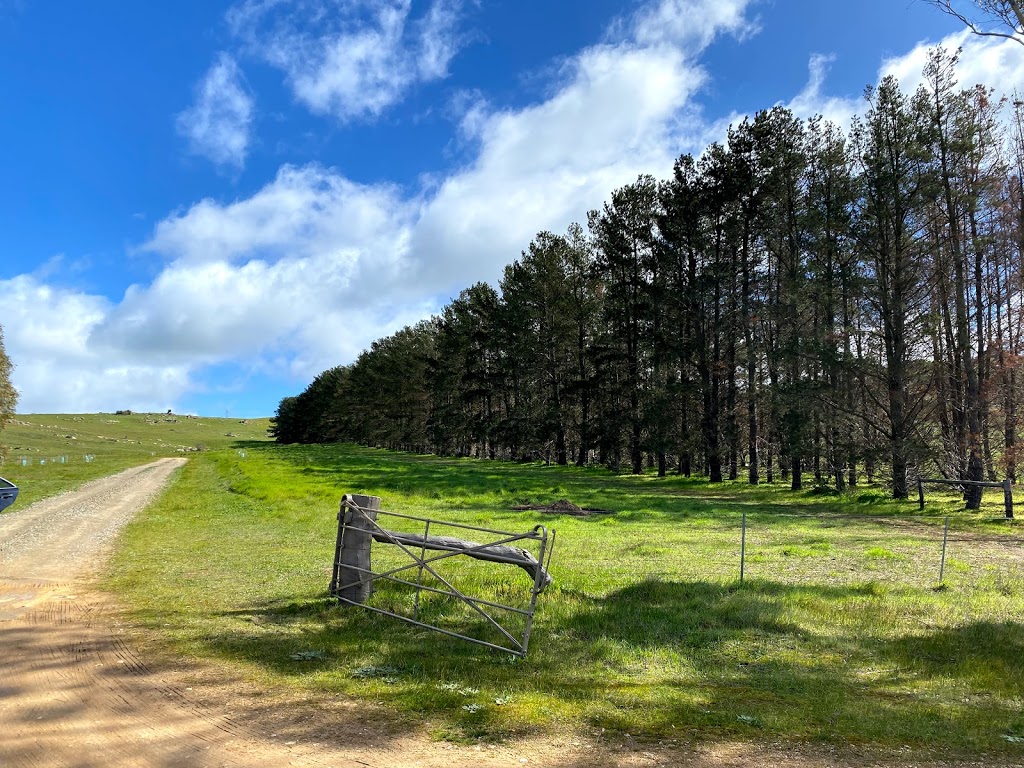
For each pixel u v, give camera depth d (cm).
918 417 2958
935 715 513
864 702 546
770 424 3825
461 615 834
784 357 3028
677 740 454
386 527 1734
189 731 452
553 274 5469
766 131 3522
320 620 805
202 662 615
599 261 4972
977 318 2802
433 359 7456
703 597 941
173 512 2262
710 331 3909
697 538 1639
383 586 983
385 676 583
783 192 3456
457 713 493
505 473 4419
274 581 1041
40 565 1202
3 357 4438
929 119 2647
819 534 1748
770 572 1182
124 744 429
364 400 9731
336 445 10794
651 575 1126
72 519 2044
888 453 2706
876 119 2789
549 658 664
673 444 3847
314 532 1684
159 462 6800
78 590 966
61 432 12138
